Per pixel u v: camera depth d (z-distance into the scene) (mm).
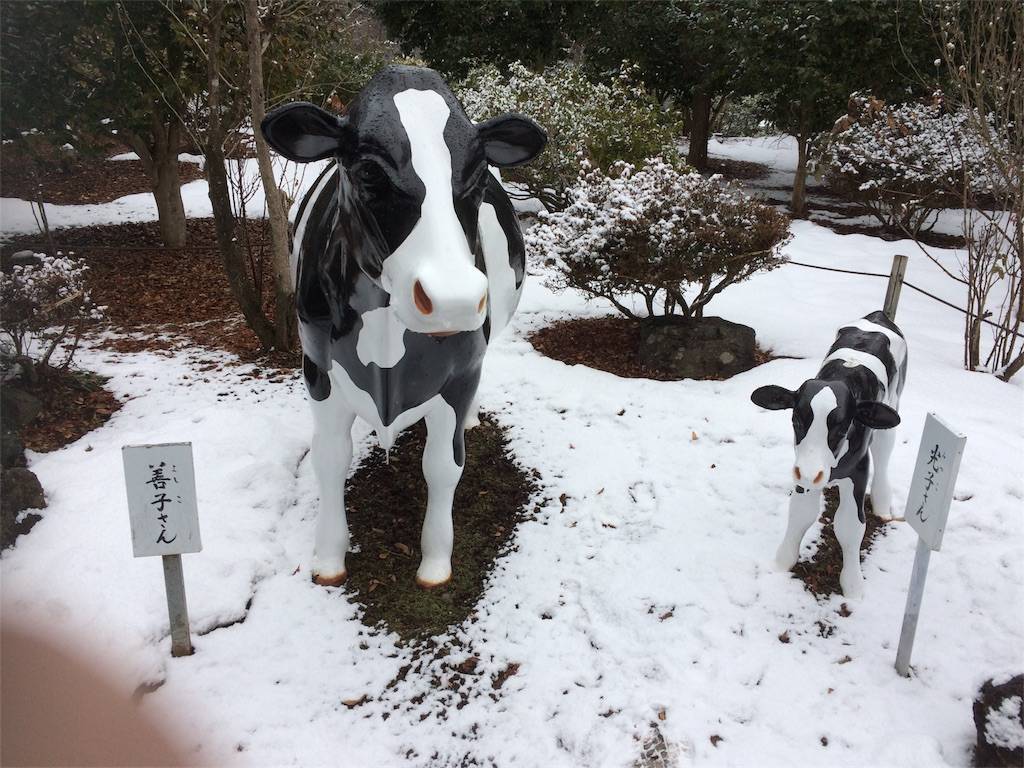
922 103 11328
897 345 3967
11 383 5223
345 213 2562
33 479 4180
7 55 7621
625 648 3498
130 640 3355
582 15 14297
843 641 3518
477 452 5027
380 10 14484
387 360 2973
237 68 7430
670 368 6172
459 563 4031
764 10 12023
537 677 3352
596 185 6559
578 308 7750
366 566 3975
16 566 3742
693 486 4637
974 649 3465
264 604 3684
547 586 3885
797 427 3344
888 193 10539
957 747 2992
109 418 5250
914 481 3191
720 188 6223
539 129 2627
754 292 8211
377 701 3229
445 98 2408
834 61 11547
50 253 8492
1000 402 5625
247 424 5062
